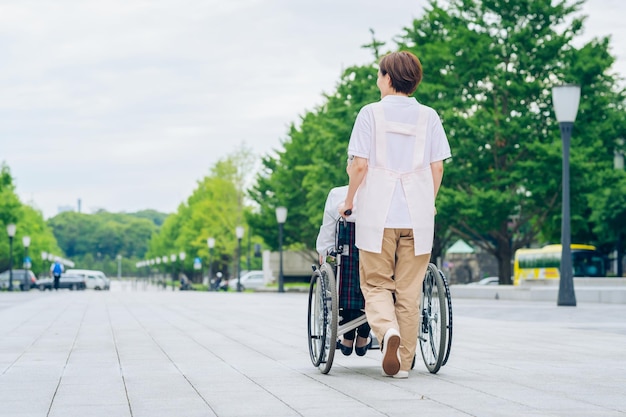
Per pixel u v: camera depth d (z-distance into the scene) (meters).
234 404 5.14
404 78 6.59
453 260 76.06
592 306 21.56
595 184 35.00
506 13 35.91
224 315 16.52
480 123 34.84
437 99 36.28
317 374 6.68
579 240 44.94
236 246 64.75
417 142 6.54
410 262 6.47
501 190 36.16
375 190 6.45
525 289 29.19
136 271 196.25
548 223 40.28
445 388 5.80
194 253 88.00
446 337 6.42
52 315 16.47
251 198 55.09
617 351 8.68
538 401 5.18
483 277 74.94
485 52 35.12
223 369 7.05
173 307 20.89
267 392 5.66
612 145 37.66
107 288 85.31
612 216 38.78
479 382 6.13
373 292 6.44
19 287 68.06
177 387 5.95
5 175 62.19
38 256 91.88
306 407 4.99
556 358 7.95
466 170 36.19
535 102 35.91
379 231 6.39
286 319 14.99
